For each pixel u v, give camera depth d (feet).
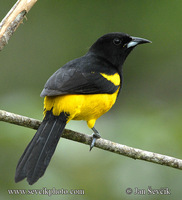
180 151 42.55
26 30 59.31
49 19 59.62
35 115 45.50
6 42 27.58
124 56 36.40
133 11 58.39
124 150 31.35
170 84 56.85
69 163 41.27
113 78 33.32
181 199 40.04
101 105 32.14
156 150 42.68
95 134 32.24
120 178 41.04
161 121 45.75
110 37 35.81
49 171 40.47
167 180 40.81
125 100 55.93
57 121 29.37
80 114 31.65
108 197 40.29
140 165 41.63
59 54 58.95
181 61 57.67
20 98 48.57
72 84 30.35
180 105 50.31
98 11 59.11
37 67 58.39
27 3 27.96
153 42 58.18
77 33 59.11
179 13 57.00
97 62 34.17
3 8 58.29
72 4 59.62
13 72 58.03
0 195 38.68
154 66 58.13
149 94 56.80
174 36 57.77
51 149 28.09
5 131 41.68
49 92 29.22
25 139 41.47
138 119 46.14
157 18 57.77
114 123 46.57
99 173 41.24
